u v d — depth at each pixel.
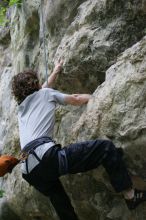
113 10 4.29
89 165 3.72
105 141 3.67
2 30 7.23
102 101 3.76
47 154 3.66
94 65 4.28
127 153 3.65
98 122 3.77
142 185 3.77
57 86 4.71
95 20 4.41
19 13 6.04
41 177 3.76
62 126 4.54
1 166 4.01
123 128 3.57
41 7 5.28
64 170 3.66
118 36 4.23
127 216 3.98
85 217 4.46
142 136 3.47
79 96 4.02
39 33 5.55
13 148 5.83
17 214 5.97
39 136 3.78
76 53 4.34
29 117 3.88
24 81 4.02
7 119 6.36
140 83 3.52
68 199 4.03
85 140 3.90
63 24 4.92
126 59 3.75
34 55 5.65
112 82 3.77
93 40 4.28
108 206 4.12
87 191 4.24
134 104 3.54
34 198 5.23
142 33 4.17
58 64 4.53
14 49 6.32
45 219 5.50
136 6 4.13
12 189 5.72
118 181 3.62
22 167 3.84
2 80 6.87
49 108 3.91
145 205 3.82
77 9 4.73
